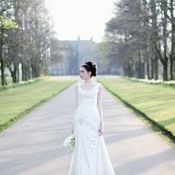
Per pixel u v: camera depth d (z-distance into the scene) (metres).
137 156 8.70
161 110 17.80
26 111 19.08
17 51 47.25
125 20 48.09
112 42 80.69
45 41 75.75
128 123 14.28
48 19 73.12
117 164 7.97
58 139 11.02
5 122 14.33
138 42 50.06
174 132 11.23
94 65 6.62
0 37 39.69
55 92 35.25
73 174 6.58
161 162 8.11
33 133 12.17
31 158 8.61
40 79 78.44
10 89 41.72
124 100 24.72
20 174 7.28
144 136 11.34
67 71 154.50
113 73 148.62
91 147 6.45
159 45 50.78
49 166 7.86
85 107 6.57
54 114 17.64
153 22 41.72
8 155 8.98
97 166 6.46
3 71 47.03
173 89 34.84
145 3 40.84
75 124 6.59
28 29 54.62
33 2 51.88
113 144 10.15
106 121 14.95
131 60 85.25
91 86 6.61
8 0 35.62
